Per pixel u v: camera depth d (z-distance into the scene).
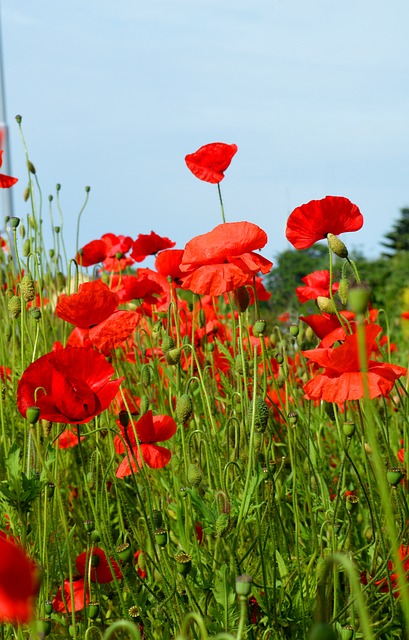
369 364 1.31
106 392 1.30
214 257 1.43
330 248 1.41
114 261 2.16
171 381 1.61
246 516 1.38
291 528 1.55
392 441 1.69
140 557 1.44
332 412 1.50
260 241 1.44
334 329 1.43
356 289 1.08
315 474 1.52
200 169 1.61
